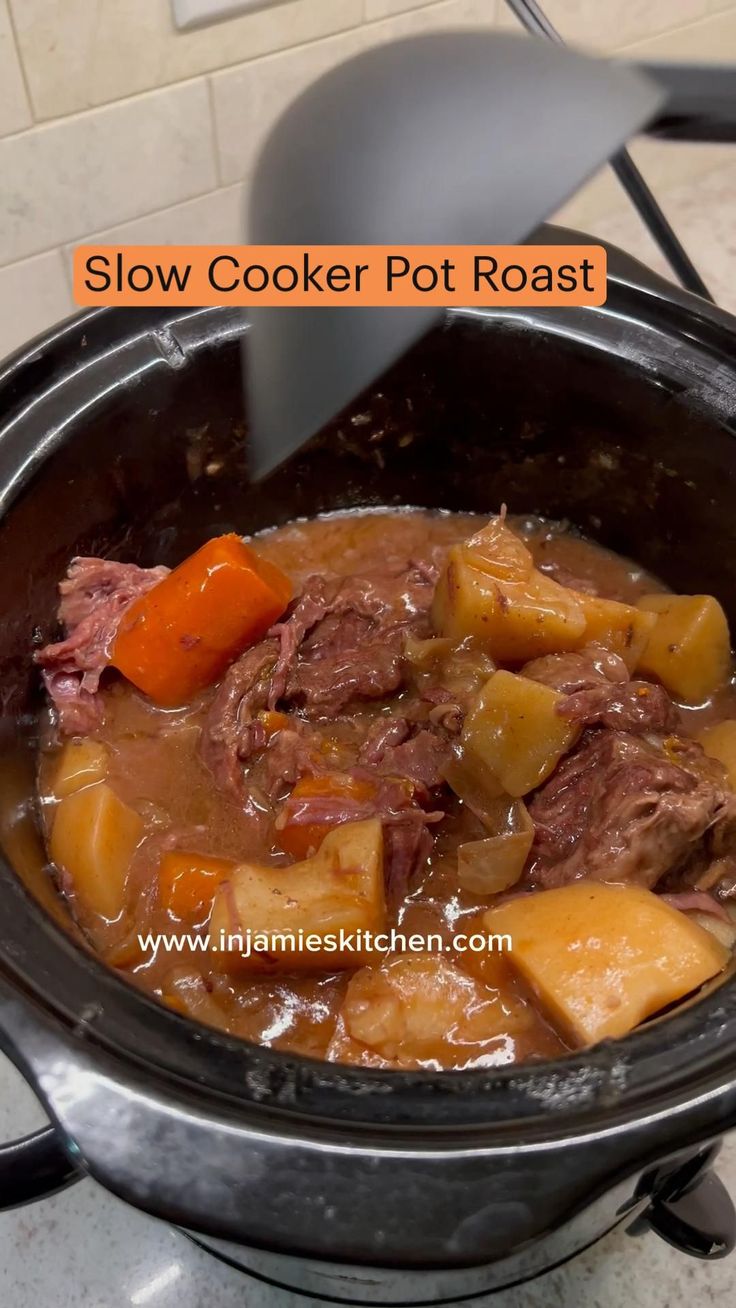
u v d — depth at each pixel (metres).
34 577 1.06
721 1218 0.85
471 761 1.01
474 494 1.33
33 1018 0.64
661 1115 0.60
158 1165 0.59
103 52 1.34
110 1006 0.67
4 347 1.57
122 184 1.48
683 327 1.11
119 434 1.09
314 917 0.88
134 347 1.08
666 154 1.95
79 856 0.98
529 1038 0.86
